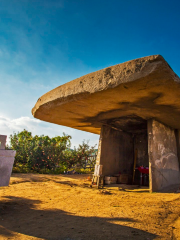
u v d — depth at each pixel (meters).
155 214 3.34
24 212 3.58
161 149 7.00
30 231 2.57
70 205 4.12
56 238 2.32
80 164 15.22
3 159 4.05
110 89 4.36
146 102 5.35
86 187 6.96
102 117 7.32
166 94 4.65
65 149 14.66
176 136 8.53
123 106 5.85
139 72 3.88
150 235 2.41
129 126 8.73
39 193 5.50
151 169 6.19
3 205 4.00
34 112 7.11
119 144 9.24
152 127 6.72
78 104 5.73
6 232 2.53
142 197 4.98
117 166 8.84
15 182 7.27
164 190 6.32
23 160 13.11
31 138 14.10
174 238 2.35
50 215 3.37
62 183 7.78
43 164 13.19
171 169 7.39
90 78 4.73
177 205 4.04
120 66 4.20
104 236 2.37
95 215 3.32
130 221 2.95
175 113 6.19
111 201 4.50
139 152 9.84
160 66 3.69
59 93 5.49
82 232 2.51
